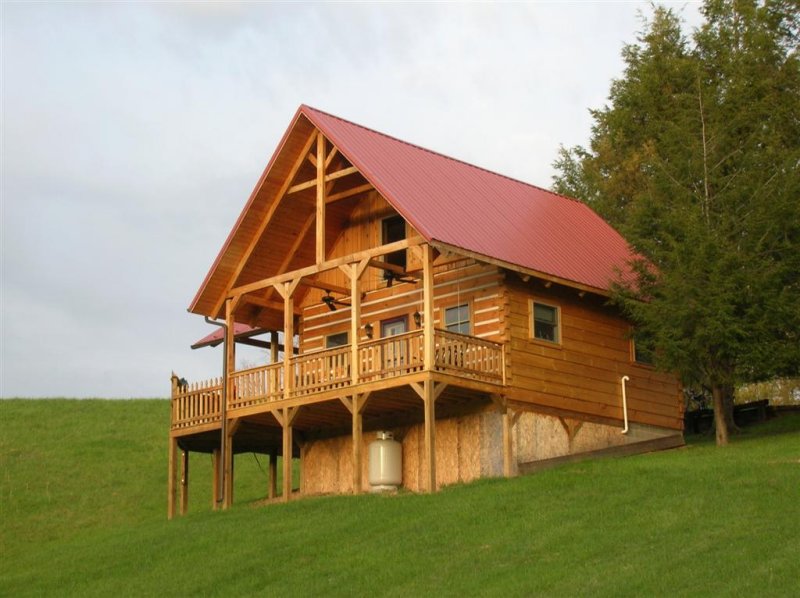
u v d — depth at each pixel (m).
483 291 32.12
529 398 31.62
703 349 32.53
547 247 33.34
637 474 27.64
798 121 43.41
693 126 36.19
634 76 49.00
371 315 34.50
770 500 24.00
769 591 18.92
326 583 22.89
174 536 29.09
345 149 31.73
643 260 34.25
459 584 21.59
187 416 34.84
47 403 55.75
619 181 48.25
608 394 33.81
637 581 20.19
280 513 29.41
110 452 48.22
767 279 32.06
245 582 23.80
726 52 45.62
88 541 32.00
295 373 32.41
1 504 42.22
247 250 34.34
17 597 25.97
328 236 35.66
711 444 34.31
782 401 47.53
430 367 29.23
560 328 32.94
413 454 32.78
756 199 33.62
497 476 30.77
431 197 31.80
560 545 22.95
